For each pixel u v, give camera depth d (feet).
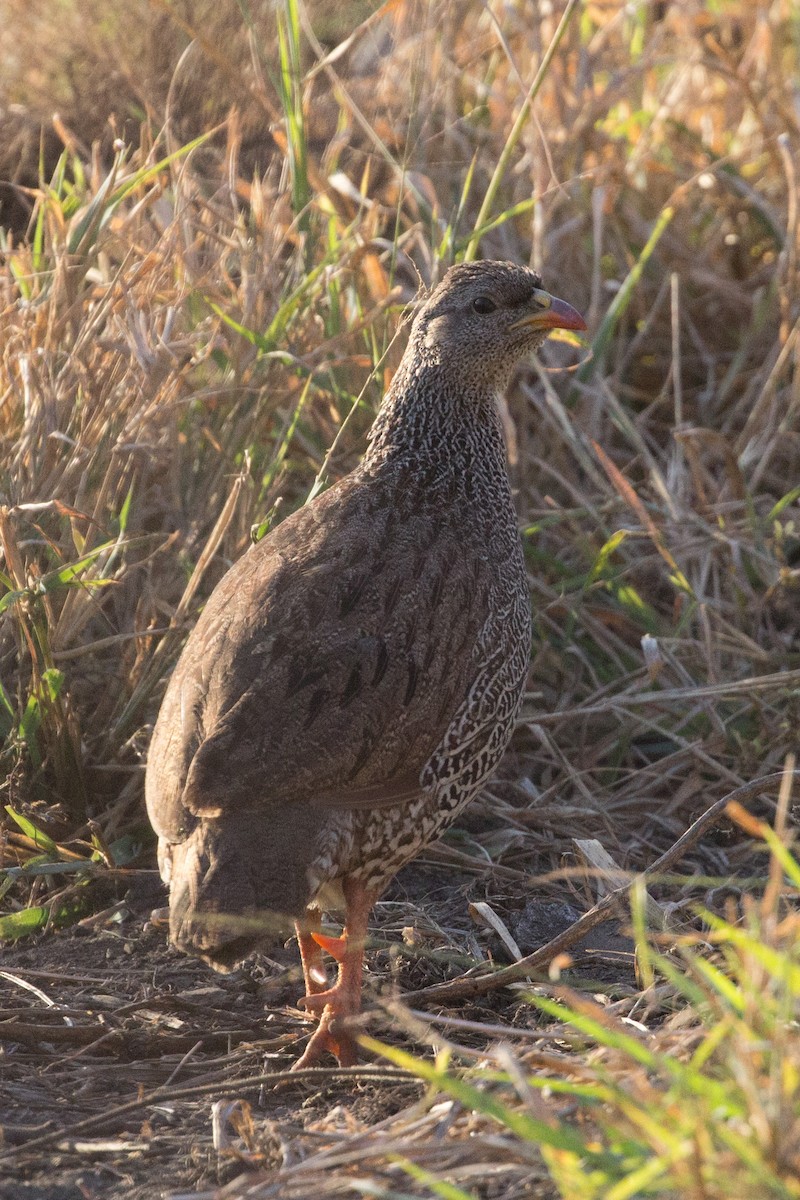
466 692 30.27
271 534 32.17
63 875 35.35
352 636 28.89
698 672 43.09
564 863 37.06
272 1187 22.26
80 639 38.29
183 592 39.78
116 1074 28.09
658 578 46.37
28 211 53.21
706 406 51.83
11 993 30.91
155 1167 24.50
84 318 41.24
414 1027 26.89
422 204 47.24
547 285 51.52
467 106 57.77
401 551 30.83
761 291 51.88
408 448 33.55
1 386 39.99
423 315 34.04
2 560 37.32
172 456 40.70
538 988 30.37
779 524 44.68
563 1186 19.36
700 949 30.96
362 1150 22.25
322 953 32.45
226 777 26.78
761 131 54.90
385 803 28.53
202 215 46.80
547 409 48.11
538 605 43.73
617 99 57.06
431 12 53.16
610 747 41.09
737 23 62.54
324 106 55.11
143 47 56.18
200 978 31.91
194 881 26.11
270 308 43.80
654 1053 22.81
